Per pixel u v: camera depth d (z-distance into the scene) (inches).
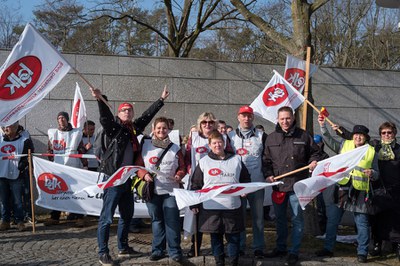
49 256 257.1
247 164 263.9
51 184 314.2
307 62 304.3
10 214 320.8
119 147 242.5
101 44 642.2
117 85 383.2
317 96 423.8
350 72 432.8
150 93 389.1
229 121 405.4
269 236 304.3
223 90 404.8
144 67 388.8
